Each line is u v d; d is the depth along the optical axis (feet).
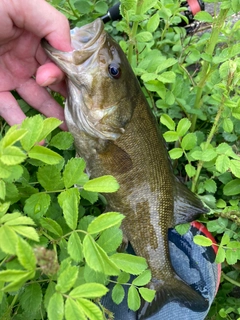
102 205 1.03
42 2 0.73
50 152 0.51
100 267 0.45
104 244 0.54
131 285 0.67
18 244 0.38
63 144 0.65
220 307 1.08
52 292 0.51
